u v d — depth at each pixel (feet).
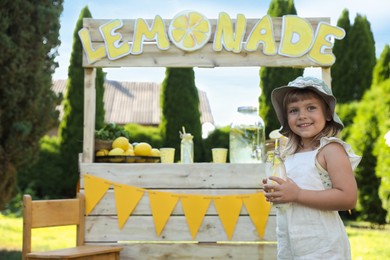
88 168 11.94
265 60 12.21
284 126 8.32
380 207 33.17
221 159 12.46
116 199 11.82
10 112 21.53
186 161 12.71
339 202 7.08
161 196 11.78
